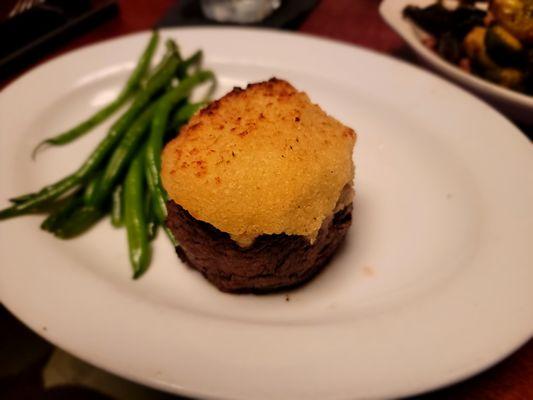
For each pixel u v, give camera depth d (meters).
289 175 0.16
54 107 0.25
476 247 0.18
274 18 0.32
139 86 0.26
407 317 0.15
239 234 0.16
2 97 0.24
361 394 0.13
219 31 0.28
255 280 0.17
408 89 0.24
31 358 0.19
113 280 0.18
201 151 0.17
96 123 0.25
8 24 0.30
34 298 0.16
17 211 0.19
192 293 0.18
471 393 0.14
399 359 0.14
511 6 0.22
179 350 0.14
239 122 0.17
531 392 0.14
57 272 0.17
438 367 0.14
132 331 0.15
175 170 0.17
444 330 0.15
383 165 0.23
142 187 0.21
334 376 0.14
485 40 0.24
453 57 0.25
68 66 0.26
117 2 0.33
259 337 0.15
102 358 0.14
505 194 0.19
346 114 0.25
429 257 0.19
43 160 0.23
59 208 0.20
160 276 0.19
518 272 0.16
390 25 0.26
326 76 0.26
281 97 0.18
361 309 0.17
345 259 0.19
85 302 0.16
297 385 0.13
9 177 0.21
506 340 0.14
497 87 0.23
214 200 0.16
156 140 0.22
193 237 0.17
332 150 0.17
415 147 0.23
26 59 0.29
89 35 0.31
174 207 0.17
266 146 0.16
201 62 0.28
